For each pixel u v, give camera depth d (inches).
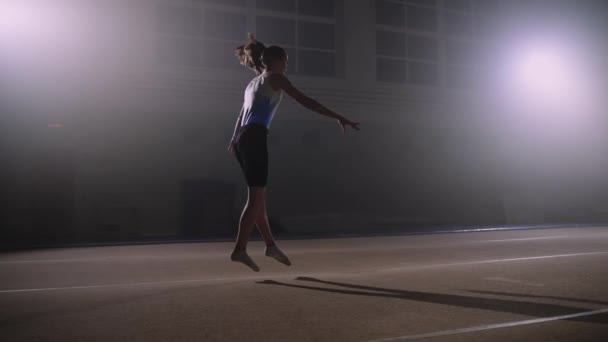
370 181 602.2
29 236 446.6
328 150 584.7
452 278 149.4
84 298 120.6
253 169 123.6
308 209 570.6
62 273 198.8
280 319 98.0
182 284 142.0
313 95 573.9
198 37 541.0
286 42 587.2
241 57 137.2
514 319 97.4
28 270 210.1
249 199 124.7
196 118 525.3
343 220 541.0
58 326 93.1
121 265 227.5
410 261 236.5
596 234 419.2
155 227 503.2
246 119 126.2
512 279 146.9
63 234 459.5
